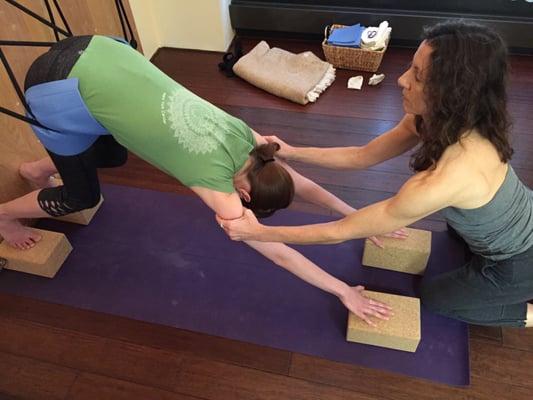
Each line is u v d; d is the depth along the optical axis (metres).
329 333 1.61
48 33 1.85
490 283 1.40
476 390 1.48
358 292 1.54
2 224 1.66
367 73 2.60
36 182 1.86
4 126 1.72
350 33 2.54
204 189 1.19
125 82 1.19
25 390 1.53
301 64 2.57
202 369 1.55
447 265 1.77
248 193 1.23
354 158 1.54
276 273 1.77
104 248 1.88
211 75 2.66
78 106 1.21
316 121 2.35
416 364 1.53
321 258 1.81
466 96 0.94
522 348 1.57
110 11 2.25
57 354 1.61
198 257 1.83
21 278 1.80
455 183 1.04
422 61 0.99
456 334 1.59
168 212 1.99
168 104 1.18
